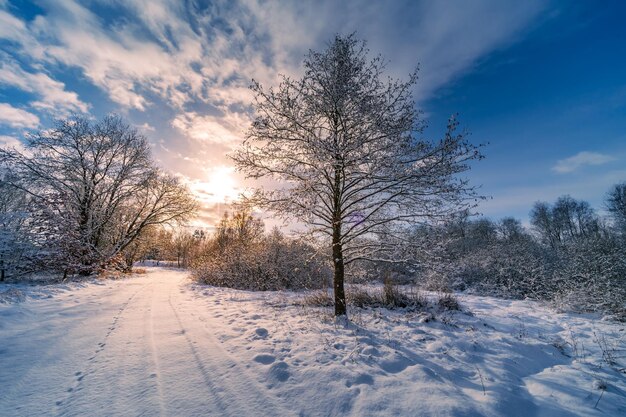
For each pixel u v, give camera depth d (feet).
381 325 21.75
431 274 24.27
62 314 21.63
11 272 43.57
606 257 44.29
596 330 23.88
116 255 72.54
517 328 23.79
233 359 13.70
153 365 12.83
